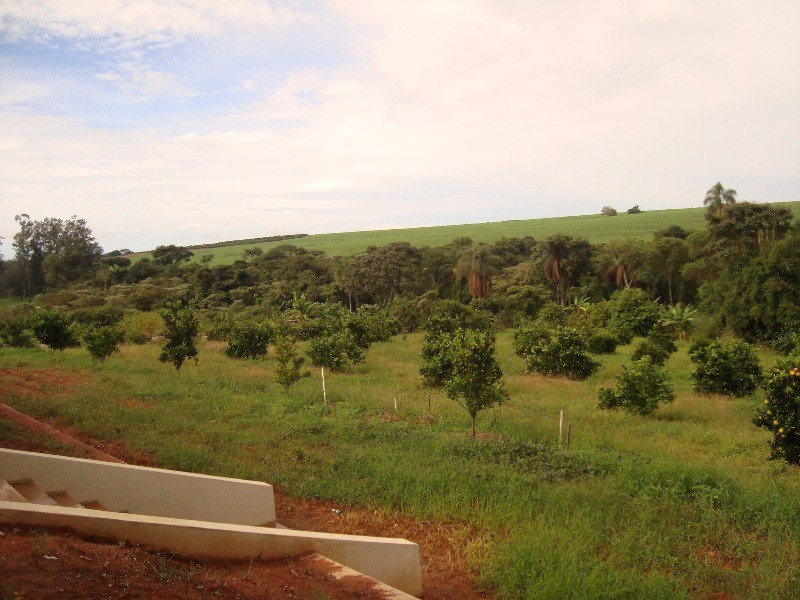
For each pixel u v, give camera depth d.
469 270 49.69
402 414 13.45
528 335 24.44
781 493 8.01
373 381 19.12
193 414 11.89
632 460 9.56
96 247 69.12
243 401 13.56
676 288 54.06
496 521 6.88
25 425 8.77
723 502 7.55
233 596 3.97
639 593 5.22
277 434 10.49
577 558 5.75
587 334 29.97
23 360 19.12
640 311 36.72
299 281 59.16
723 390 18.31
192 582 3.97
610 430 13.05
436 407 14.62
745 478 8.88
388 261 57.38
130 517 4.46
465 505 7.30
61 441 8.20
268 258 71.69
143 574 3.83
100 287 60.66
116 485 5.75
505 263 64.38
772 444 10.38
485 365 11.52
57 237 66.94
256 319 41.94
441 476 8.06
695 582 5.61
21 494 5.24
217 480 6.21
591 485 8.05
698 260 48.22
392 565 5.31
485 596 5.41
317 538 5.07
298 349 28.70
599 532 6.52
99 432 9.66
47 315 25.39
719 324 33.62
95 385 14.67
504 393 12.06
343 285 58.31
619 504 7.41
